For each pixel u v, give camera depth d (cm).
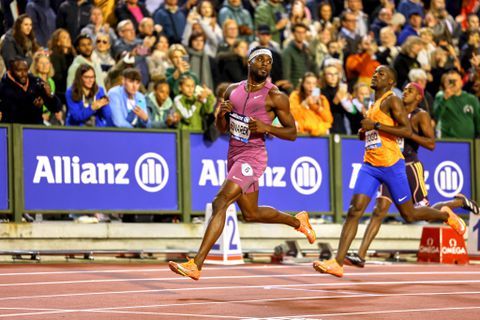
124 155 2678
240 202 1745
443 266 2519
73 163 2612
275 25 3397
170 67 2950
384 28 3475
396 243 3025
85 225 2588
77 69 2655
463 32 3816
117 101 2716
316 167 2936
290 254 2616
